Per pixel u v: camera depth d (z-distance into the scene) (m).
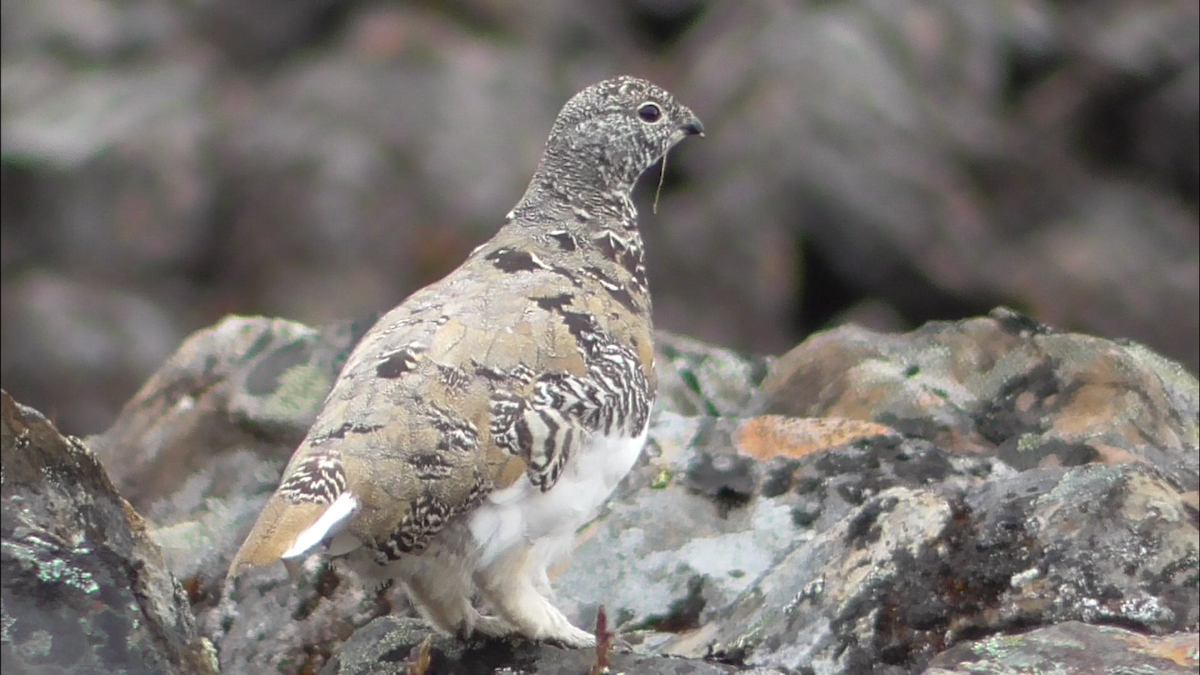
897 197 19.34
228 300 18.98
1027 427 10.43
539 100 19.70
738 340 18.70
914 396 10.67
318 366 11.21
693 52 20.78
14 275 19.27
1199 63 22.28
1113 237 20.92
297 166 18.94
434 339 7.11
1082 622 7.48
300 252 18.80
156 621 6.82
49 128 19.73
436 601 7.45
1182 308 20.42
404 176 18.81
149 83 20.36
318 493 6.46
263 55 20.91
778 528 9.18
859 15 20.44
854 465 9.59
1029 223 21.22
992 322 11.42
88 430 18.67
